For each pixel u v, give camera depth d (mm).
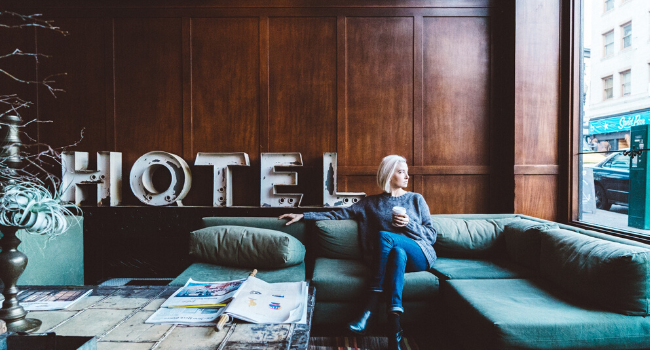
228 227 2217
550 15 2729
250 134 3008
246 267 2111
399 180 2246
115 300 1267
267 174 2863
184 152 3000
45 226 1022
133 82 2998
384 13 2975
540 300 1562
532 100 2740
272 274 1979
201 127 3008
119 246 2984
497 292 1671
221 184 2896
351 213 2352
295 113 2998
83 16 2980
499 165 2975
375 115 2996
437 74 2984
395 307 1695
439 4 2969
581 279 1534
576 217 2623
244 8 2979
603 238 1741
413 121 2986
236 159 2896
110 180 2832
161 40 2994
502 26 2945
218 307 1180
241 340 963
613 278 1405
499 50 2969
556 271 1706
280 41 2986
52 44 2998
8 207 953
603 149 2283
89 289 1368
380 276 1806
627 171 2049
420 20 2975
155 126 3012
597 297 1459
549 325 1333
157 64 2998
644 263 1360
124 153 3014
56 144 3010
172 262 2980
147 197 2848
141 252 2986
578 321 1348
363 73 2988
